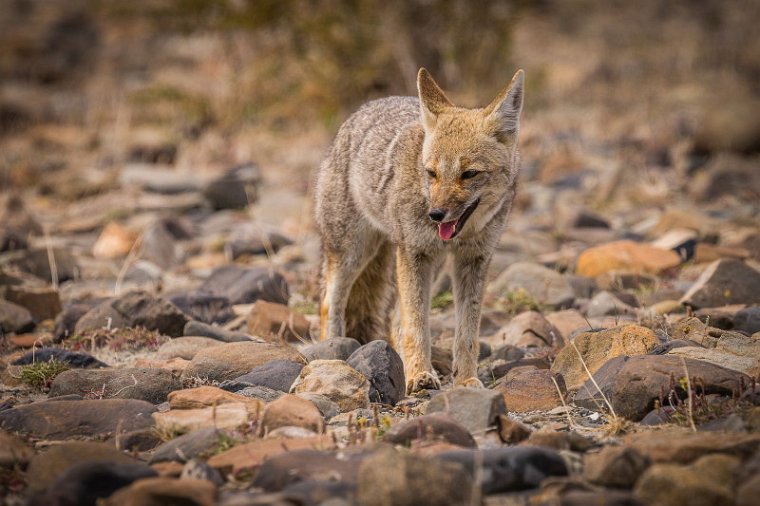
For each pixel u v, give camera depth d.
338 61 35.44
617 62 47.28
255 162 32.34
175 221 23.48
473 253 13.55
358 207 15.08
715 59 46.59
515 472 8.53
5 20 63.50
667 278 18.34
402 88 35.88
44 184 29.72
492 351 14.52
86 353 13.80
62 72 52.88
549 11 55.66
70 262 20.23
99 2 41.94
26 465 9.57
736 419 9.75
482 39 35.78
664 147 30.70
